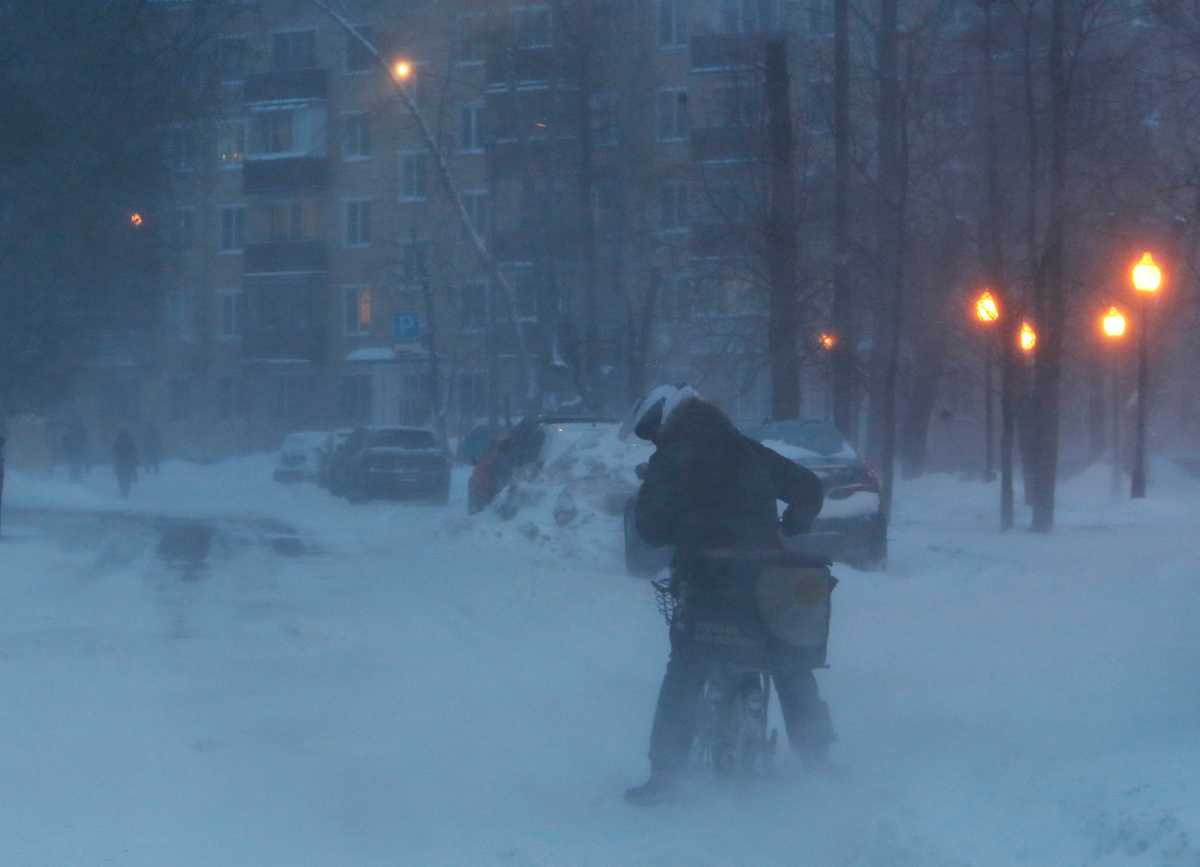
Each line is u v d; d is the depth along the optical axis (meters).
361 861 10.10
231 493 71.50
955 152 40.75
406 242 99.94
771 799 11.09
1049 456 34.34
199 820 11.15
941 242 45.00
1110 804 9.45
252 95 101.81
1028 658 16.91
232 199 108.62
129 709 15.19
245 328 105.75
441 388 97.44
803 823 10.51
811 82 43.41
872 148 43.94
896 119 37.47
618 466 32.31
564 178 71.19
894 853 9.42
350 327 104.19
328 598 24.42
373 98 97.88
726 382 66.12
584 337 65.69
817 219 42.38
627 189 70.94
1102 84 35.34
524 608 22.80
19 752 13.27
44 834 10.77
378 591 25.42
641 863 9.84
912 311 49.06
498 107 73.75
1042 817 9.65
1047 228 34.75
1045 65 36.09
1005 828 9.59
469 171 96.69
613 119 71.75
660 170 67.00
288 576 27.92
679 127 73.69
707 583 11.25
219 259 108.94
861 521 27.73
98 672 17.28
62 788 12.05
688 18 67.50
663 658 18.16
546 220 71.44
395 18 93.44
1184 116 35.25
